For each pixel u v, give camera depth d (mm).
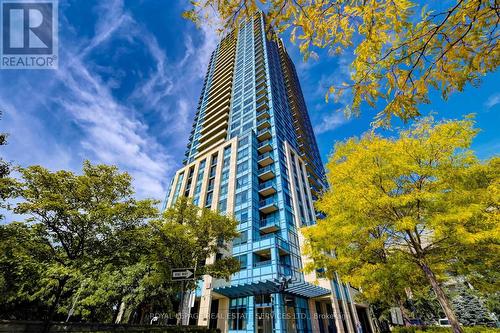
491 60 2824
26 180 10180
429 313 31500
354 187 9266
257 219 28016
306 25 2977
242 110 46312
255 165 34000
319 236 10328
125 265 11844
